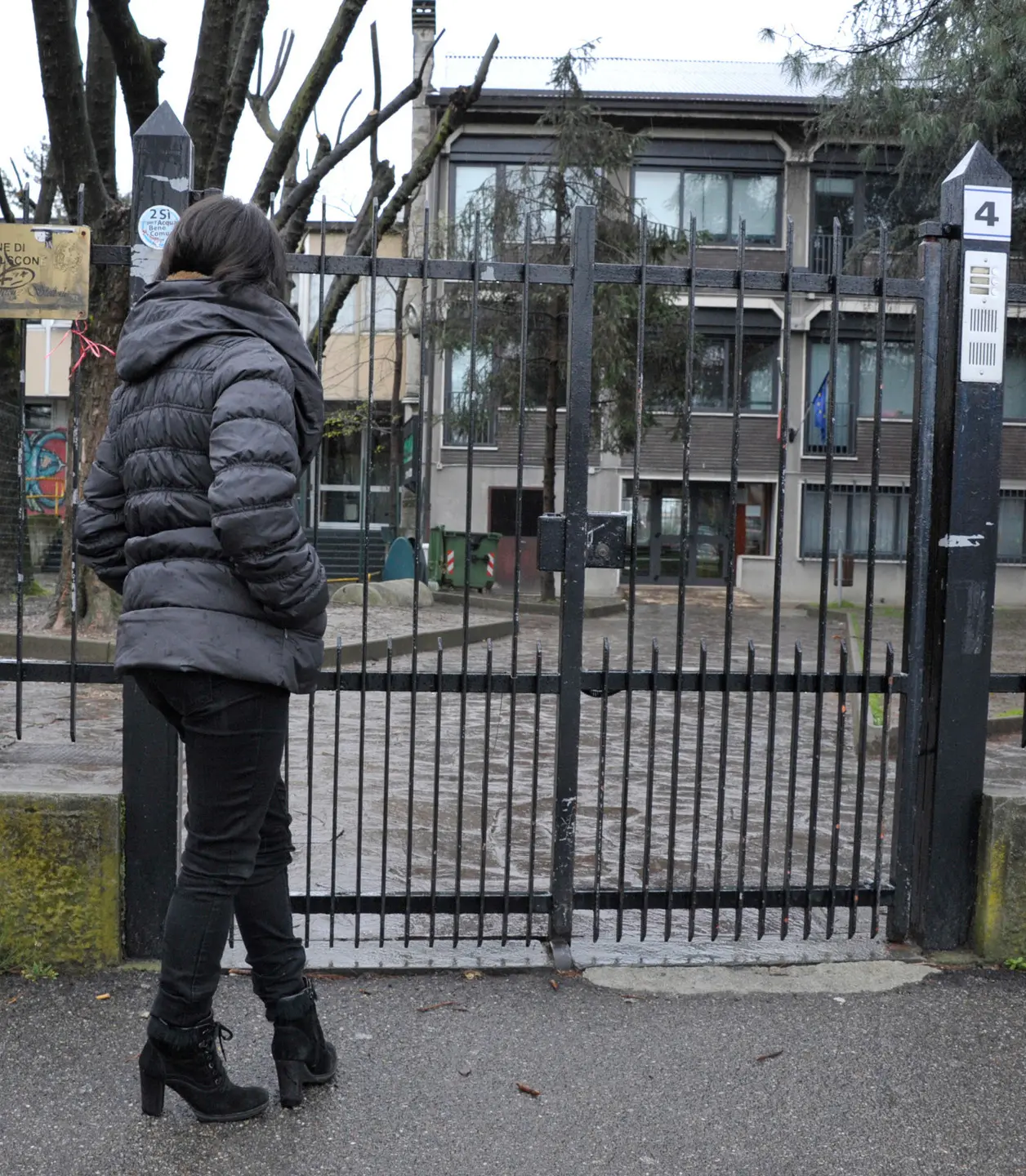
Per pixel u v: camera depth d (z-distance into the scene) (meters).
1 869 3.33
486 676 3.58
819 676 3.70
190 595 2.44
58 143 9.35
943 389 3.67
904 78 15.16
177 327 2.49
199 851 2.56
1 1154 2.50
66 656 9.62
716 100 26.38
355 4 8.10
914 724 3.73
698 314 26.25
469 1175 2.49
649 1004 3.31
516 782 6.37
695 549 27.52
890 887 3.78
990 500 3.66
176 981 2.54
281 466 2.38
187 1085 2.59
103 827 3.35
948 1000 3.37
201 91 8.41
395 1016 3.20
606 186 19.81
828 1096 2.83
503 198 19.66
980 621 3.67
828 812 5.88
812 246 26.64
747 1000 3.34
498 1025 3.16
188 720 2.49
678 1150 2.60
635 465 3.51
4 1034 3.01
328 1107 2.73
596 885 3.70
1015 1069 2.98
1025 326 15.03
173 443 2.47
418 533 3.59
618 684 3.63
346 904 3.61
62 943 3.36
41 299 3.38
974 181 3.61
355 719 8.26
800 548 26.77
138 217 3.39
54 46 8.76
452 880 4.46
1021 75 14.32
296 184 10.34
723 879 4.61
